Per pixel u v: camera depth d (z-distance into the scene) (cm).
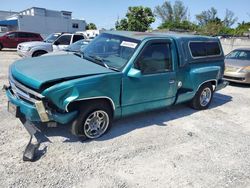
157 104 482
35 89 344
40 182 294
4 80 802
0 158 332
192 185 316
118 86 400
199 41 564
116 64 419
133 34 482
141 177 322
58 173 312
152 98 464
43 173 310
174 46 489
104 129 420
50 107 348
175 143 421
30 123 382
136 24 3416
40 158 340
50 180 299
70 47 868
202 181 326
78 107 376
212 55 600
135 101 437
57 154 353
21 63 422
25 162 329
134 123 489
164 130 470
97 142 398
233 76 924
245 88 922
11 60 1388
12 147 362
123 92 410
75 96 351
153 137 436
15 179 294
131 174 326
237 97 776
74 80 354
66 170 320
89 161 344
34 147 345
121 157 362
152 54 446
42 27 3584
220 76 629
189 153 393
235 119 569
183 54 511
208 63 591
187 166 356
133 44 437
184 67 521
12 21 3469
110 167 336
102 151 373
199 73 552
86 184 299
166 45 474
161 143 416
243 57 1027
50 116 348
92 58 455
